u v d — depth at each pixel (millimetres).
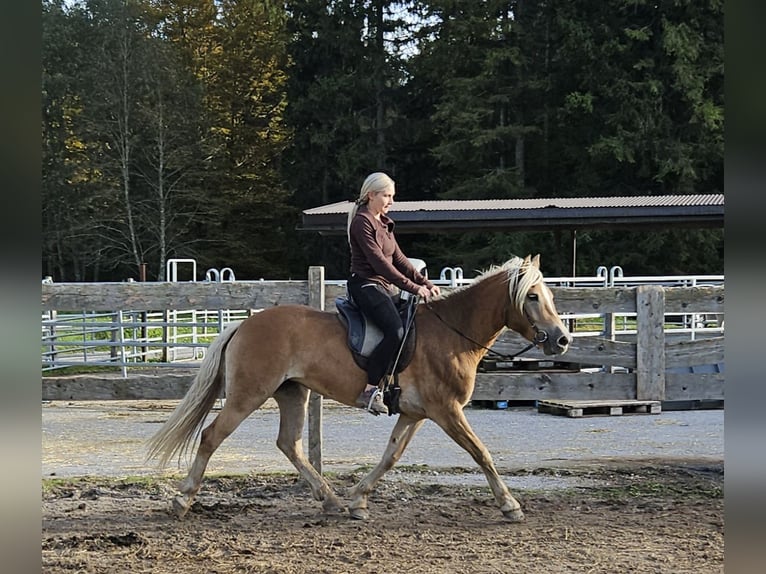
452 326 6668
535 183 40062
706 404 13352
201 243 42312
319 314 6793
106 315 16469
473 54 40250
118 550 5961
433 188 43812
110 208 40000
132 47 39719
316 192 44031
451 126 39906
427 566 5598
